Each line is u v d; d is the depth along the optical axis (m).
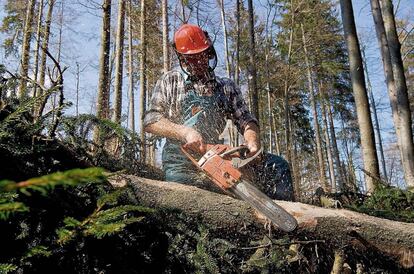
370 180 6.16
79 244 1.47
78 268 1.51
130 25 15.55
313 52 20.73
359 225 2.07
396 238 2.08
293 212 2.05
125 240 1.73
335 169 27.27
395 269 2.14
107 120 2.00
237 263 2.07
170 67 12.12
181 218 1.98
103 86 6.44
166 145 2.55
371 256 2.13
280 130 26.00
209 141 2.65
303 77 23.59
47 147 1.67
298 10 17.25
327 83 25.70
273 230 2.04
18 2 13.94
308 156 27.20
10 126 1.56
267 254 2.11
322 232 2.06
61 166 1.79
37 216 1.43
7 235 1.32
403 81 8.46
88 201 1.64
